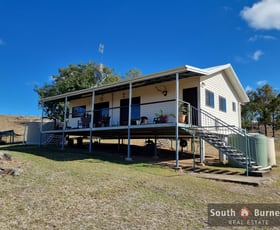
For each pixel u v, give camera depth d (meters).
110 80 28.95
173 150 16.88
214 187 6.32
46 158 10.24
